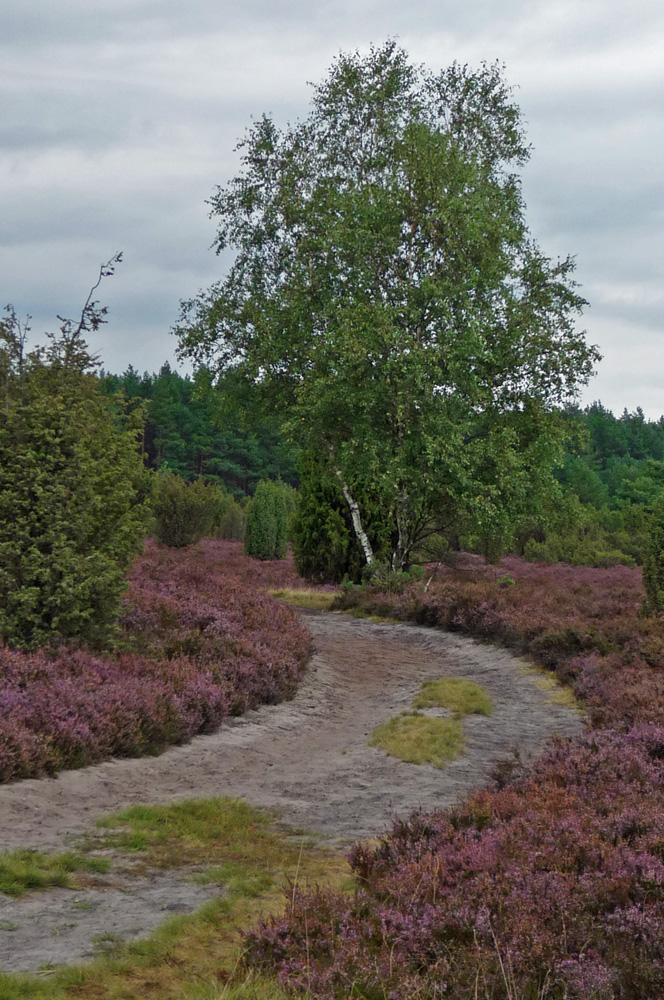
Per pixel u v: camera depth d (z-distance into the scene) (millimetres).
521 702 14062
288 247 29094
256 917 5113
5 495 11156
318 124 29484
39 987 3875
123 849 6566
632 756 8078
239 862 6434
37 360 12172
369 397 23969
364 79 28891
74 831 6910
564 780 7652
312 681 15117
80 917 4992
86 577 11516
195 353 30094
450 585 24641
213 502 36781
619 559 44062
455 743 11000
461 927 4520
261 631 15992
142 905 5309
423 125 26562
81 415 11961
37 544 11406
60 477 11516
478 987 3961
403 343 24062
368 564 28156
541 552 45906
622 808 6285
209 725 11125
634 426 139750
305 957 4258
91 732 9125
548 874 4969
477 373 25688
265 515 41469
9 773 7867
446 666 17766
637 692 11750
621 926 4367
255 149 29641
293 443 28750
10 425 11469
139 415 12953
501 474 24484
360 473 25859
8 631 10930
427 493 24703
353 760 10461
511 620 19547
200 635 14125
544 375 26344
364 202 25609
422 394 24406
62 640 11281
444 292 24797
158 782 8805
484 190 26609
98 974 4074
